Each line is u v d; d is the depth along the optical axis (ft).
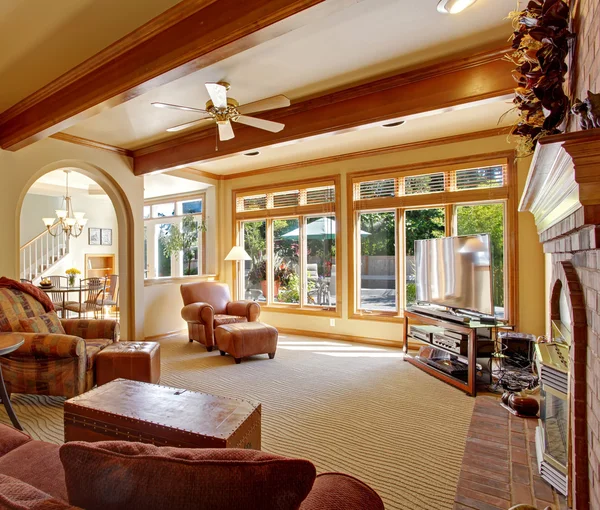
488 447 7.41
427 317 12.82
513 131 6.31
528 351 11.68
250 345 14.08
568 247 5.75
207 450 2.75
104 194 27.02
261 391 11.06
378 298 17.19
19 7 7.01
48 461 4.26
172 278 19.26
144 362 10.24
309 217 19.16
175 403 6.13
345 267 17.72
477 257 11.80
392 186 16.55
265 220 20.68
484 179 14.52
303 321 19.04
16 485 2.54
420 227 16.14
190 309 16.42
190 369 13.20
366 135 14.76
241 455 2.65
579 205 4.31
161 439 5.32
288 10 5.85
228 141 13.38
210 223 22.13
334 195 18.03
